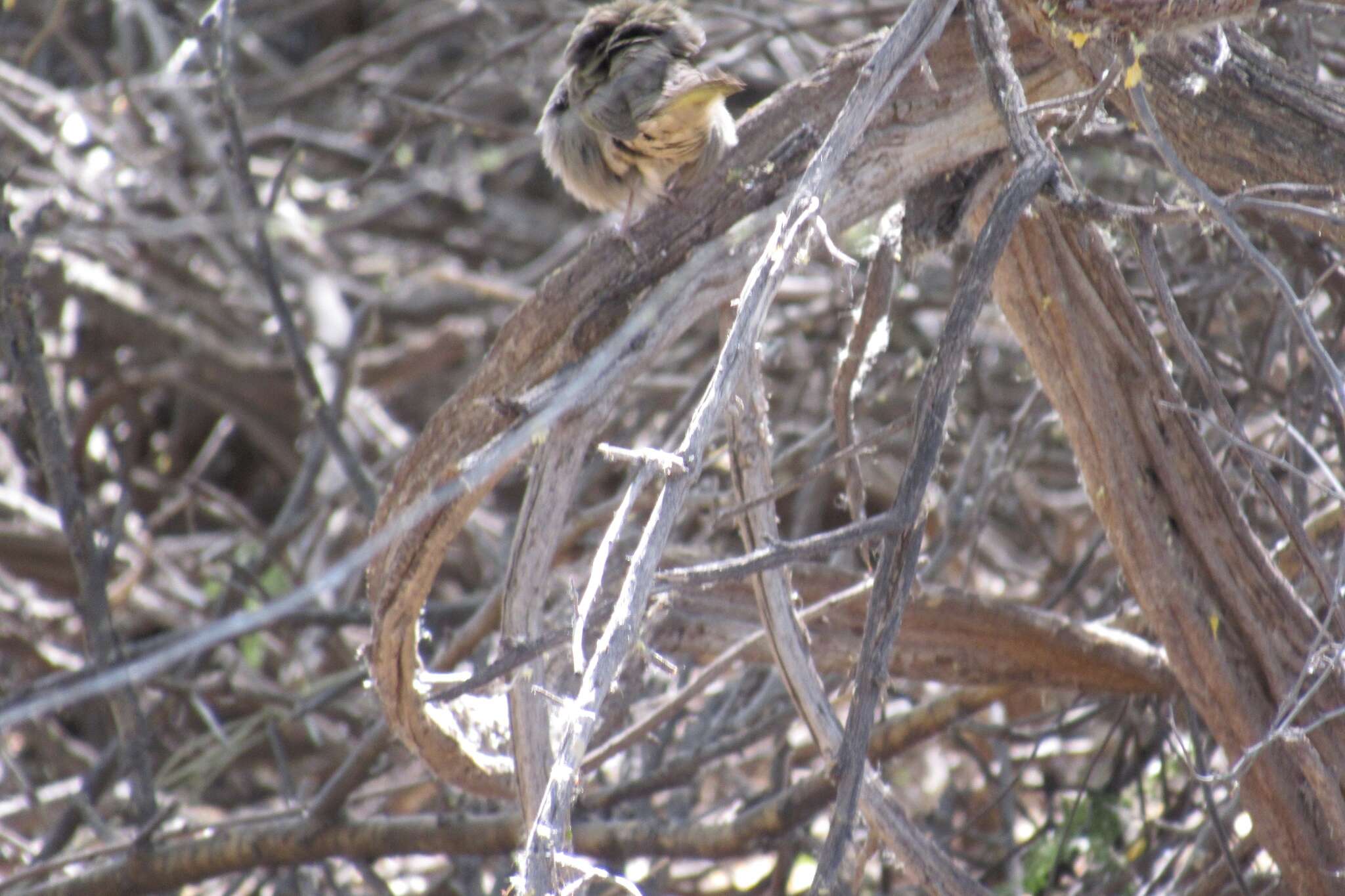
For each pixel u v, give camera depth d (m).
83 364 14.70
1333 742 5.58
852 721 4.33
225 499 12.54
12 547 12.65
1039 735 8.70
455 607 10.41
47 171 15.66
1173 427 5.74
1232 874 6.21
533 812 5.23
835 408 6.18
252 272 13.72
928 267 11.18
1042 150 4.47
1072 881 8.30
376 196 17.25
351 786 8.00
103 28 17.52
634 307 5.27
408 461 5.51
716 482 9.34
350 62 16.69
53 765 11.52
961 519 9.23
